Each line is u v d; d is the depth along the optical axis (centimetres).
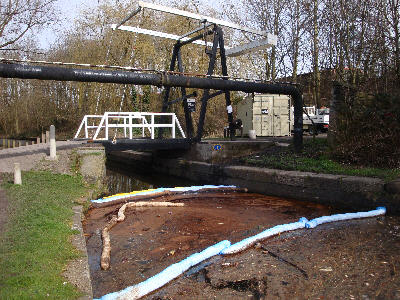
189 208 952
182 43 1609
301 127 1339
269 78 2247
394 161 976
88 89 2833
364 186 859
